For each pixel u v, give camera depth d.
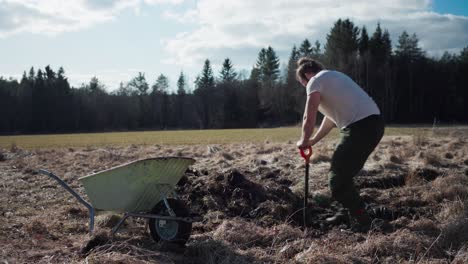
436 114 72.25
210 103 92.56
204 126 91.94
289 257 4.59
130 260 4.13
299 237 5.14
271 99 83.62
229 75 99.50
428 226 5.23
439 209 6.12
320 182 7.73
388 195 7.04
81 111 92.31
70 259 4.37
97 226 5.75
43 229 5.47
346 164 5.03
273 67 95.25
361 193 7.03
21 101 89.38
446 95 71.75
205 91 93.44
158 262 4.31
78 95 93.69
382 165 9.02
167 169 4.77
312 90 5.06
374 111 5.05
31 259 4.39
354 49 74.38
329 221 5.76
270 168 9.20
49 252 4.59
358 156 5.01
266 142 21.03
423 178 8.00
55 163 13.08
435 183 7.23
